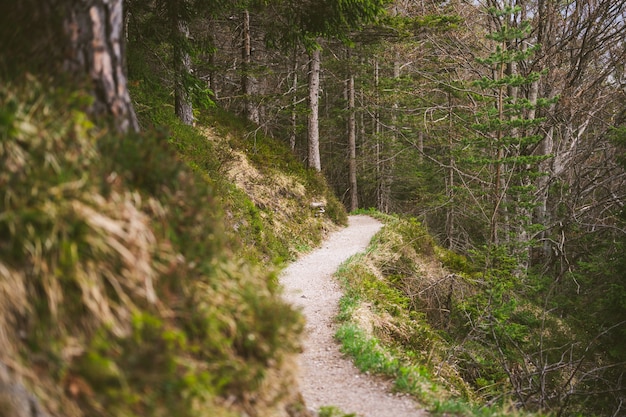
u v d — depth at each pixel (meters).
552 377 10.99
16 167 2.69
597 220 18.78
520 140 16.47
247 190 14.74
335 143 33.00
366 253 13.36
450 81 21.33
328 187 20.14
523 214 19.64
